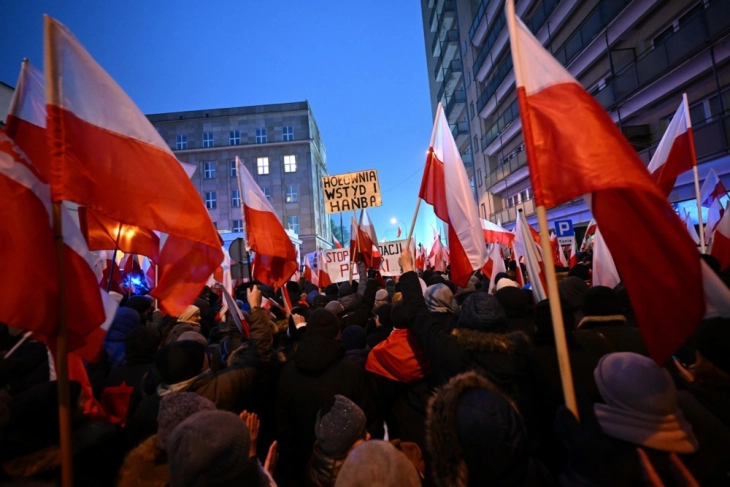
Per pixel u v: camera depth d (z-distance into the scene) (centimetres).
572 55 2050
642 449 155
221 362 369
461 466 160
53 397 183
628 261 200
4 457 172
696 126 1391
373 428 275
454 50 4100
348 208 702
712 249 476
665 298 190
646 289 196
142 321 526
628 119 1727
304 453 268
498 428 155
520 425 162
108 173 226
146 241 385
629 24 1650
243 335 329
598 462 157
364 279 596
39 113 270
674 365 236
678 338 186
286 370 284
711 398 187
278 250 452
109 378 313
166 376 231
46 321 185
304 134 4859
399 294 443
